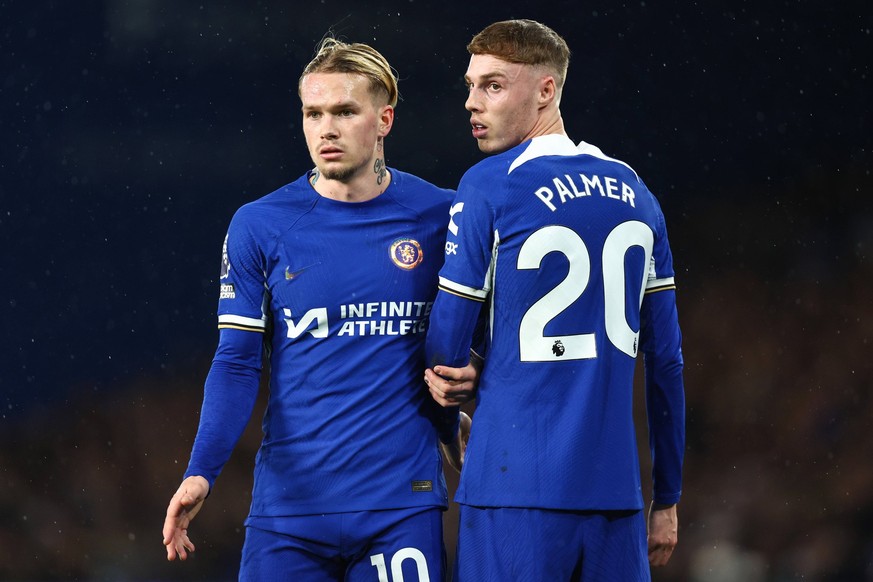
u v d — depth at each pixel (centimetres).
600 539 920
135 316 4491
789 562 3469
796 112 4331
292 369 1010
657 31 4228
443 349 949
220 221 4438
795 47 4259
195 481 950
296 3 4256
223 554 3731
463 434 1146
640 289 966
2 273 4531
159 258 4488
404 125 4147
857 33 4222
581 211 929
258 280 1014
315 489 998
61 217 4506
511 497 907
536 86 983
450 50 4128
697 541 3609
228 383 999
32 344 4519
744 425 3922
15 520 4091
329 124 994
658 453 1051
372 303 1005
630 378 954
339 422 997
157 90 4400
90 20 4378
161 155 4441
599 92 4297
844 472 3656
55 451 4319
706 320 4288
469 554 928
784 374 4053
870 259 4259
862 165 4344
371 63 1011
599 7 4194
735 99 4319
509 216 923
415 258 1020
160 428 4344
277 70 4316
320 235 1011
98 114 4444
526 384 917
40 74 4434
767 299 4281
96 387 4466
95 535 4062
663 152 4362
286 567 1002
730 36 4225
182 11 4334
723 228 4428
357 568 1008
